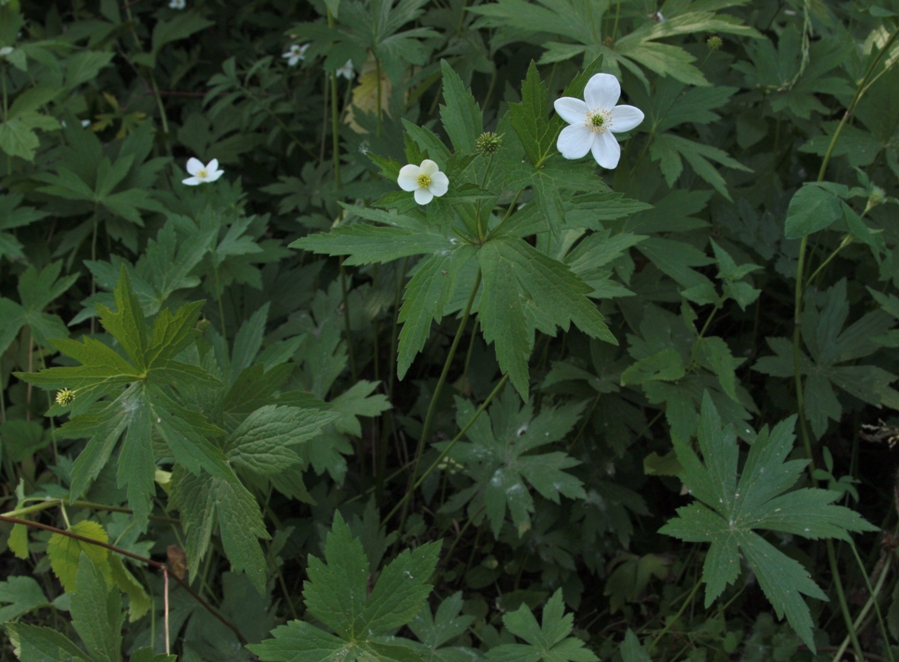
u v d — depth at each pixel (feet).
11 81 13.65
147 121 12.37
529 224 5.91
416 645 7.22
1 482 10.30
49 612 9.25
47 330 9.99
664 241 8.80
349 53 9.36
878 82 9.34
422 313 5.79
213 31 16.08
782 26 12.19
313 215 11.27
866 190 7.63
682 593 9.11
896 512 9.21
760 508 6.91
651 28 8.89
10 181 11.57
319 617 5.74
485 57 10.94
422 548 5.83
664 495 10.19
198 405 6.74
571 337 9.64
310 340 9.77
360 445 10.11
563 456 8.43
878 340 8.42
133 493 5.73
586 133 5.45
